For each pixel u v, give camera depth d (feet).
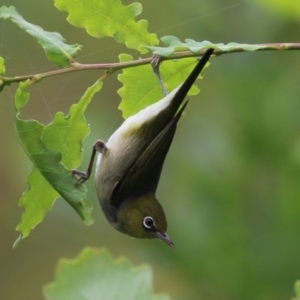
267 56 35.45
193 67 26.48
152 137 27.84
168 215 34.27
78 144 24.86
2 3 49.73
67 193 21.74
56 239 51.72
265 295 32.32
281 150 33.35
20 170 43.32
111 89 48.62
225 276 32.76
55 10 50.70
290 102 33.81
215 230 33.06
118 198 28.99
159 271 36.78
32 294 56.80
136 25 24.53
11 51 48.42
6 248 55.62
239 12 37.45
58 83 47.37
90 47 50.78
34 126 21.66
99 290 20.17
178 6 42.11
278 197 32.86
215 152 34.50
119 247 45.19
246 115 34.04
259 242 32.71
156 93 27.43
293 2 23.89
